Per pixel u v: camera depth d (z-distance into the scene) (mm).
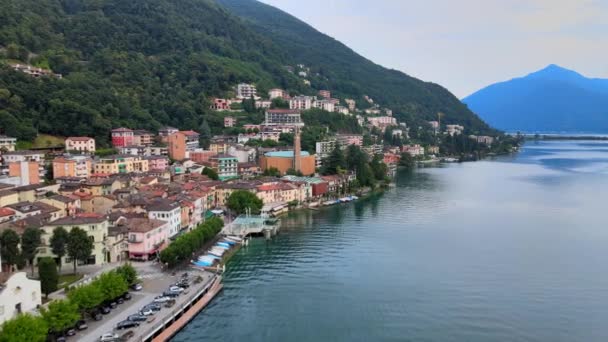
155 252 179125
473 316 141875
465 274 175625
